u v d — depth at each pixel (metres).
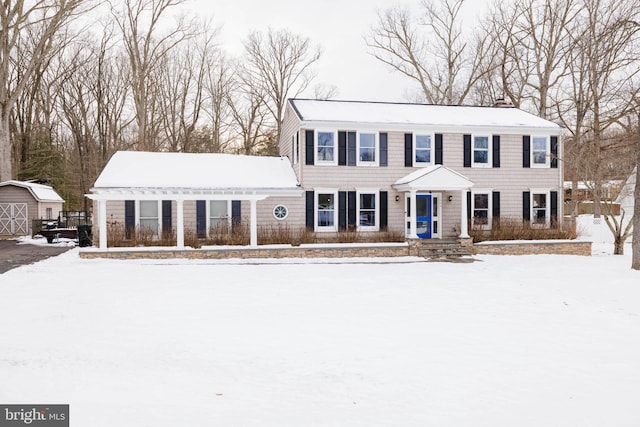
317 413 5.68
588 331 9.50
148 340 8.48
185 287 13.34
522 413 5.80
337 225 21.70
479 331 9.42
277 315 10.50
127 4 33.62
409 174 22.22
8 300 11.30
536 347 8.42
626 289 13.41
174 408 5.69
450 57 38.31
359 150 21.98
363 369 7.23
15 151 40.38
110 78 41.53
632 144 23.47
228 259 18.55
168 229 20.64
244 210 21.30
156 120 40.91
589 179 26.30
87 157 41.50
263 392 6.30
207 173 21.53
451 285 14.20
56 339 8.34
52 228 29.20
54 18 29.94
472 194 22.62
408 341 8.69
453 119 23.41
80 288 12.88
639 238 16.78
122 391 6.18
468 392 6.42
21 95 39.91
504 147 23.00
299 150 21.55
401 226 22.23
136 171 20.84
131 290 12.79
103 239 18.41
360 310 11.08
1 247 23.69
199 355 7.74
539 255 20.78
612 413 5.82
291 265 17.47
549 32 32.66
